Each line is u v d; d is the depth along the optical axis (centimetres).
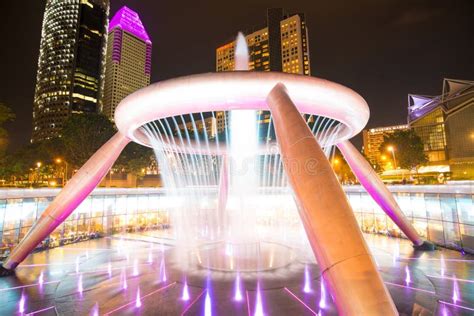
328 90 899
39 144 5975
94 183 1291
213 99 874
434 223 1900
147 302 909
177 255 1479
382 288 501
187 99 879
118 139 1309
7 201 1720
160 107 932
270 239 1986
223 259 1288
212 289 983
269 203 2878
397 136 5859
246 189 1449
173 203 2955
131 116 1038
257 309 834
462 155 8606
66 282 1152
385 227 2250
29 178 7525
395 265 1338
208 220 2958
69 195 1255
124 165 4934
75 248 1856
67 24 14562
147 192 2758
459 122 8725
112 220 2438
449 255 1540
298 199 618
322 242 556
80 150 4209
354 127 1214
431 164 9538
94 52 14962
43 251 1778
